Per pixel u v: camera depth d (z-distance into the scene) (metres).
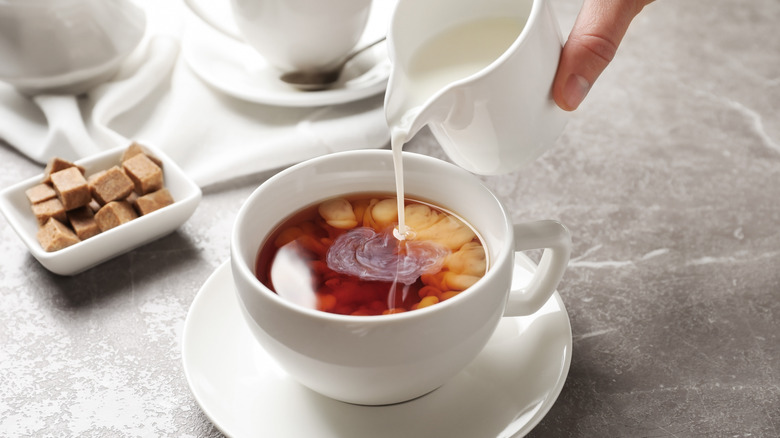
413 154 0.62
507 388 0.59
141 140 0.75
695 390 0.61
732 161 0.73
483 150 0.59
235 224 0.58
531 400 0.58
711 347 0.63
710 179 0.72
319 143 0.74
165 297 0.66
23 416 0.61
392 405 0.58
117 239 0.67
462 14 0.61
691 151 0.74
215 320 0.61
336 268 0.59
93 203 0.71
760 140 0.75
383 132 0.75
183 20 0.85
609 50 0.59
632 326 0.64
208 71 0.79
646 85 0.80
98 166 0.71
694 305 0.65
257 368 0.60
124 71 0.81
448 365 0.56
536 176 0.73
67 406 0.61
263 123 0.78
